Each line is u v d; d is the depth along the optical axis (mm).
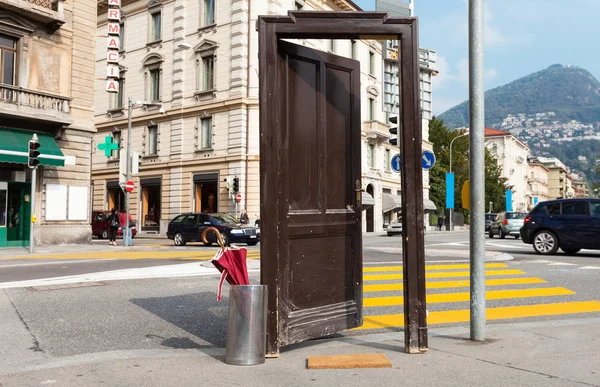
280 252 4547
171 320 6281
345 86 5324
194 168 32719
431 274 10516
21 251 18094
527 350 4523
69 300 7520
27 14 19844
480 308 4949
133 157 21703
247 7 30812
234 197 29781
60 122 20719
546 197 141875
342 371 3957
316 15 4504
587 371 3877
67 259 14758
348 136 5332
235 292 4234
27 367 4137
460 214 66000
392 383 3631
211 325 6031
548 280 9602
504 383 3607
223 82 31297
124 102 37656
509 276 10141
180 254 16844
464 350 4547
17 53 20047
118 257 15500
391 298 7953
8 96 19281
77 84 22078
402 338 5164
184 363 4246
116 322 6145
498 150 102250
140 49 36375
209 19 32594
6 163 19750
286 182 4621
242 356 4176
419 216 4527
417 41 4508
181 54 33594
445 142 65500
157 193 35656
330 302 5066
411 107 4500
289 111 4730
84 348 4969
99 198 39562
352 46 37438
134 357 4461
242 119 30312
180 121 33562
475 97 5020
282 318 4523
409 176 4508
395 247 18828
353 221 5344
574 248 14961
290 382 3684
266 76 4492
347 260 5270
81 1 22312
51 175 21062
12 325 5926
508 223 26734
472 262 5000
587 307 7043
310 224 4840
